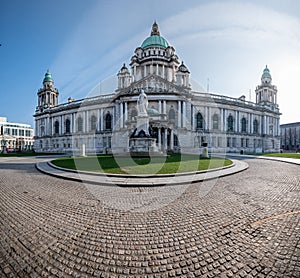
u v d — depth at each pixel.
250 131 76.25
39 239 5.11
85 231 5.57
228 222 6.11
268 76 86.19
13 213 6.91
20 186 11.12
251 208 7.34
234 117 71.50
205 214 6.80
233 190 10.05
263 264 4.02
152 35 78.25
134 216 6.67
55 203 8.03
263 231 5.45
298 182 12.16
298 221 6.08
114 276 3.72
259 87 87.25
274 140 84.75
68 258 4.29
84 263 4.12
